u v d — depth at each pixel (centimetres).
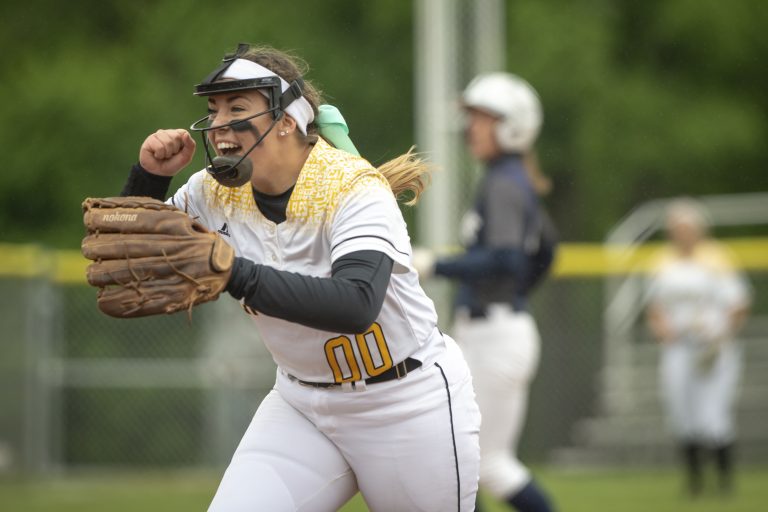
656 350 3834
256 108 1166
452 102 2888
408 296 1247
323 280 1080
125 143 5409
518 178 2122
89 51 5750
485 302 2070
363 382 1243
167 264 1071
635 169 5516
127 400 3656
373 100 5225
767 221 4375
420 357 1266
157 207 1098
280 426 1298
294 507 1262
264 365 3603
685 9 5584
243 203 1218
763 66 5709
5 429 3412
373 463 1277
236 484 1258
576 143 5384
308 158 1186
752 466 3800
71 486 3316
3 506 2877
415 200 1299
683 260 3212
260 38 5284
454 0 2920
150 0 5844
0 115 5484
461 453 1288
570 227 5503
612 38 5569
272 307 1074
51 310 3531
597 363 3691
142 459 3644
